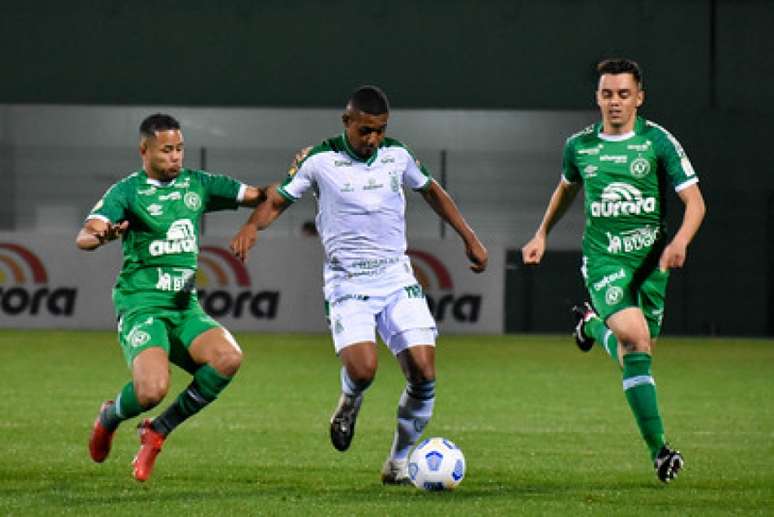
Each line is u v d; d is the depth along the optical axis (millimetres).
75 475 25812
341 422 24375
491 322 74812
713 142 84250
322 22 90125
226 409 39375
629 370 25125
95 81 90500
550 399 43188
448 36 89500
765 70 87312
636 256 26047
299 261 74188
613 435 33875
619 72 25484
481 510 21484
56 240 74375
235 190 24859
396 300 24062
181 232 24141
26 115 89625
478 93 89375
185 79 90500
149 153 23984
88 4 90625
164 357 23141
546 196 82625
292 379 49094
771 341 75875
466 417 38000
